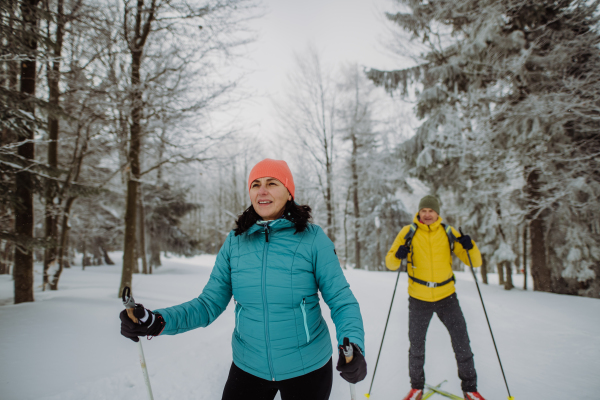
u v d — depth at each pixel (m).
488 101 8.84
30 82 6.26
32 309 5.15
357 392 2.86
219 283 1.61
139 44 7.55
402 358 3.64
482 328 4.91
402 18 10.82
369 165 20.61
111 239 22.62
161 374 3.13
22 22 5.17
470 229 10.40
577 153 7.85
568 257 8.23
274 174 1.57
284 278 1.43
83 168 11.57
